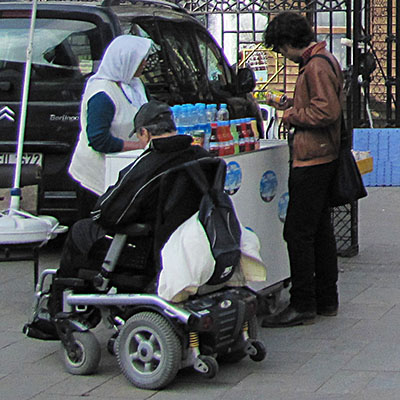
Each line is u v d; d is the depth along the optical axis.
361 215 15.63
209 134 8.92
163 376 7.75
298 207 9.45
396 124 19.34
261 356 8.32
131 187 7.79
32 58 12.13
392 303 10.46
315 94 9.16
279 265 10.02
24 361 8.69
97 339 8.91
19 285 11.38
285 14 9.45
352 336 9.26
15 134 11.99
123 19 12.51
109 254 7.96
